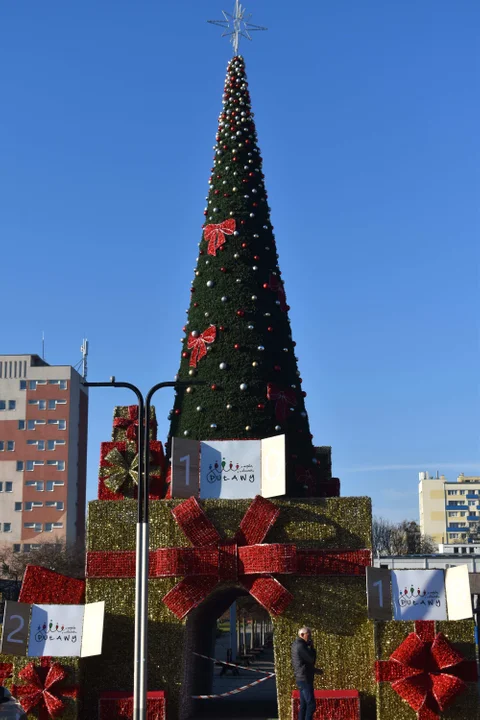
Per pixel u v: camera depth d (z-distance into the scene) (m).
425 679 23.92
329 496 29.52
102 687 25.64
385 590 24.70
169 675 25.52
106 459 28.14
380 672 24.06
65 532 99.12
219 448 26.80
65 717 24.33
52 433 101.56
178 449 26.64
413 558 56.59
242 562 25.48
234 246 29.86
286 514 26.16
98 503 26.72
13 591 49.81
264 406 27.84
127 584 26.20
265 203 31.22
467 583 24.41
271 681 40.06
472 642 24.16
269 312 29.33
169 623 25.81
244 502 26.30
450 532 178.12
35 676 24.45
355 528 25.94
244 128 31.77
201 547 25.64
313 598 25.56
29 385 102.62
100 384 22.16
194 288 30.11
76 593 26.41
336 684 25.00
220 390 28.03
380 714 23.84
